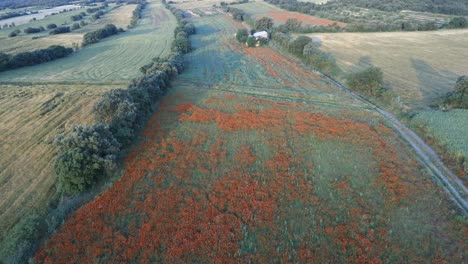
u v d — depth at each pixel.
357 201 23.03
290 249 19.11
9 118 39.62
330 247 19.06
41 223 21.03
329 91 47.31
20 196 24.75
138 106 36.22
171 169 27.67
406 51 67.31
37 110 42.06
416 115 35.41
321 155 29.41
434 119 33.72
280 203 22.97
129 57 75.12
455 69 54.25
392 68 56.12
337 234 19.95
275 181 25.59
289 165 27.94
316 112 39.25
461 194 23.72
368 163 27.78
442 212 21.67
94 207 22.80
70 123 38.12
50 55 73.06
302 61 63.84
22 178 27.16
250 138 33.03
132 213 22.41
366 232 20.22
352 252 18.67
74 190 23.95
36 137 34.62
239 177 26.22
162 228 20.88
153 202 23.45
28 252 19.27
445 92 43.69
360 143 31.25
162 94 47.06
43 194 24.88
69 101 45.34
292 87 49.72
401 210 21.95
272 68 60.50
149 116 39.25
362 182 25.09
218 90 49.59
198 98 45.94
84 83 55.16
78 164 23.36
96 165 24.19
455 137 29.91
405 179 25.41
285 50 72.25
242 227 20.80
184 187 25.09
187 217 21.78
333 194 23.88
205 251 19.06
